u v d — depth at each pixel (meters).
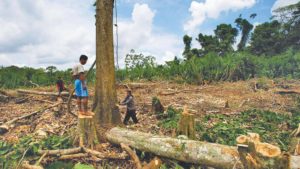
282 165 4.45
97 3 7.99
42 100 12.54
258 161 4.55
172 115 9.39
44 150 6.70
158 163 5.83
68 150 6.64
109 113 7.76
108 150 6.92
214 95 14.14
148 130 8.13
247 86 16.42
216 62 19.58
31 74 20.25
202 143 5.69
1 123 9.42
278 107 12.16
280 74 21.05
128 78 19.44
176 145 5.89
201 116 9.94
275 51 35.03
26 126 9.00
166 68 20.05
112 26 8.06
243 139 4.70
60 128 8.49
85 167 5.89
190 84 17.95
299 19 34.81
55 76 19.88
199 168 5.91
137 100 12.42
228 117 10.02
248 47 38.41
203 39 40.25
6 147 7.11
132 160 6.36
